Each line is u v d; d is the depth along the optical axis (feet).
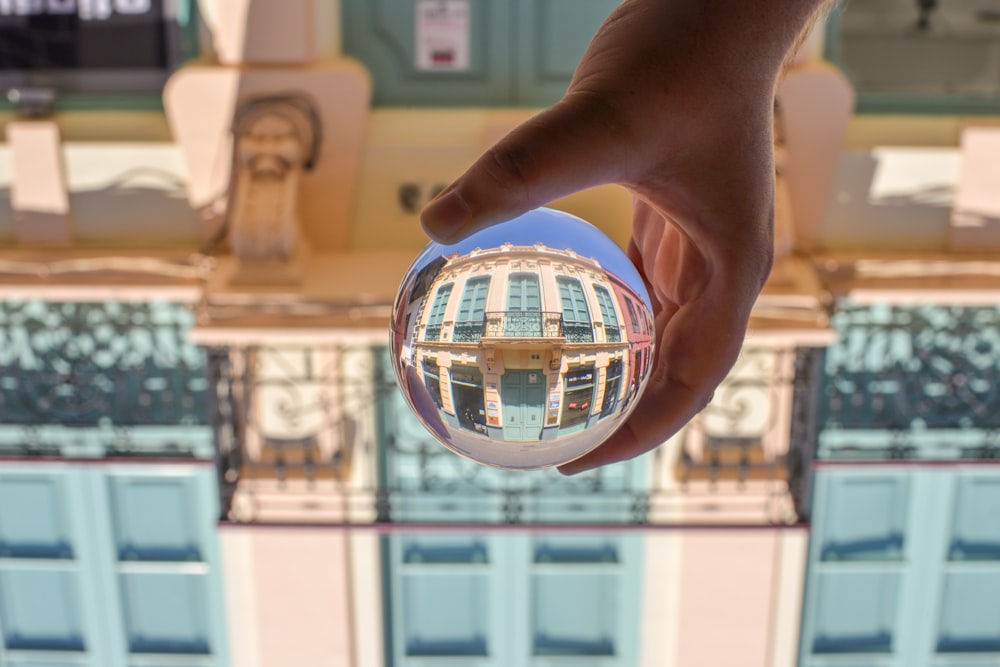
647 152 3.28
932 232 19.49
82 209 19.33
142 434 20.33
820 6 3.55
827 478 21.15
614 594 21.44
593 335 3.09
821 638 21.85
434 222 3.04
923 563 21.48
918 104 19.36
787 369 19.65
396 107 19.80
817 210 19.25
